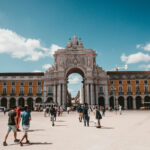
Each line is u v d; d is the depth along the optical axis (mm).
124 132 7871
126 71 46125
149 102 41469
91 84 42188
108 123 11656
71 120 14711
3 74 44031
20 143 5629
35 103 40406
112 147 5215
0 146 5613
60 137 7027
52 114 11070
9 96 42688
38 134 7828
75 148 5227
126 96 43531
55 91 42062
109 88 44062
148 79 44594
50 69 43906
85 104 10734
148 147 5156
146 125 10102
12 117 6055
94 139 6457
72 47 44344
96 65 44594
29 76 43812
